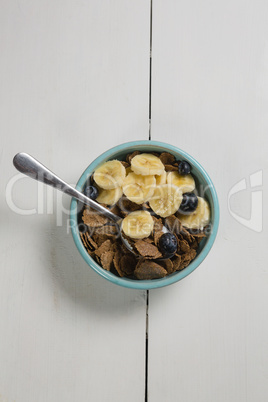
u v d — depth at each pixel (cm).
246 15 66
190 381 62
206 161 64
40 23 66
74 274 63
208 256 63
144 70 65
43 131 64
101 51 66
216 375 62
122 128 65
